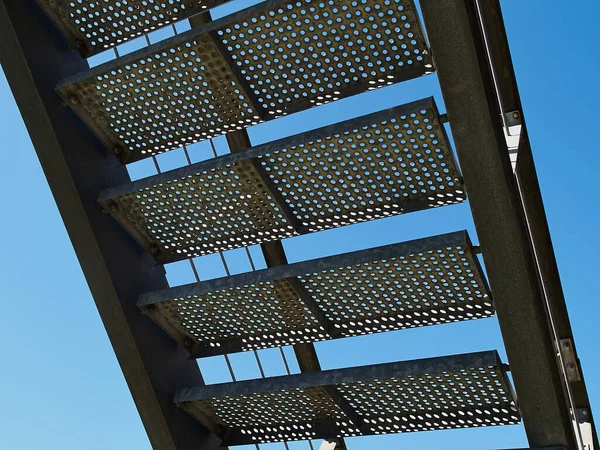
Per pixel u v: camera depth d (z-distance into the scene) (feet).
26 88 9.44
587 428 11.28
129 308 10.29
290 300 9.91
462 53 7.37
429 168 8.63
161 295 10.14
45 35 9.67
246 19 8.33
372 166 8.79
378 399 10.34
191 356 11.12
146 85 9.30
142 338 10.45
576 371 11.19
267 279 9.45
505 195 7.80
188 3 9.12
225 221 9.93
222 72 8.89
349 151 8.71
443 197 8.77
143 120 9.79
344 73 8.63
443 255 8.77
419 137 8.36
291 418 11.13
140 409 10.73
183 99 9.36
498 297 8.29
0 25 9.27
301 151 8.82
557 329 11.22
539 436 8.82
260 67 8.83
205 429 11.51
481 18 9.02
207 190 9.55
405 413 10.42
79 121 9.95
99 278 10.10
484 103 7.50
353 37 8.30
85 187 9.85
